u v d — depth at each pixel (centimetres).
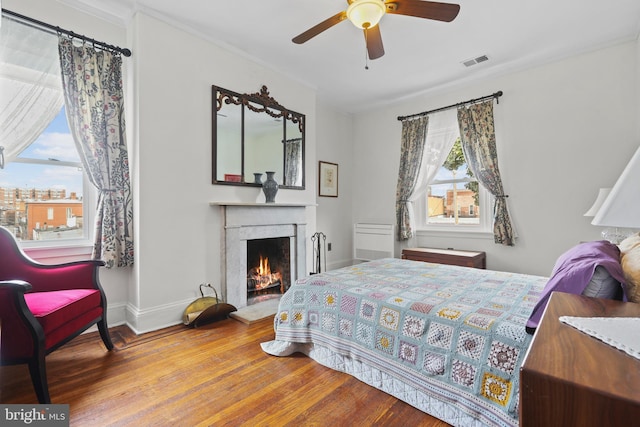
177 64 271
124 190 254
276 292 364
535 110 336
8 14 208
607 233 262
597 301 102
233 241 304
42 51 227
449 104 404
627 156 288
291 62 339
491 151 355
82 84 237
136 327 248
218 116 299
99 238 244
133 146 256
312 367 197
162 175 261
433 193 427
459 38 288
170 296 266
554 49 306
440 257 365
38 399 155
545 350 66
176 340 236
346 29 276
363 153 497
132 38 255
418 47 304
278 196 357
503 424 122
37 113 225
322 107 464
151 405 158
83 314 195
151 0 241
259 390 171
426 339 152
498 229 352
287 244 365
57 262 237
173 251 268
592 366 59
